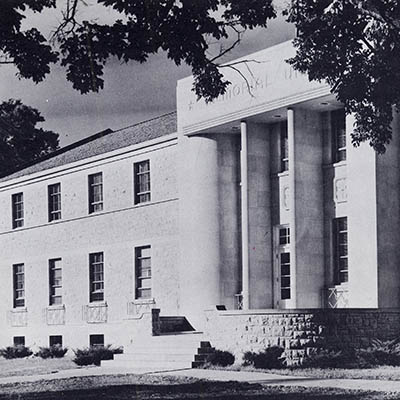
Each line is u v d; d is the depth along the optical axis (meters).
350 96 20.08
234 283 31.88
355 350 24.27
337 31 19.81
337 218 28.59
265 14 18.20
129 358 28.25
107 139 42.50
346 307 27.31
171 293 33.91
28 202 42.59
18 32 17.62
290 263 28.42
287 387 18.33
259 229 30.36
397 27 19.69
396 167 27.09
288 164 29.89
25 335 41.81
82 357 29.31
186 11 17.62
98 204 38.53
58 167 40.44
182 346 27.23
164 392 18.08
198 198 32.25
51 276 40.78
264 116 29.89
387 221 26.58
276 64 28.81
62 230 40.16
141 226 35.75
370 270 26.30
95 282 38.19
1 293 43.59
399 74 19.72
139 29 17.70
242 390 18.05
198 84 19.33
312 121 29.03
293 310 24.62
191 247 32.28
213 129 31.88
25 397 18.19
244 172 30.34
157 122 40.44
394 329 26.05
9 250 43.50
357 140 21.28
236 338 25.78
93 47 17.84
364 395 16.31
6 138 44.97
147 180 35.94
